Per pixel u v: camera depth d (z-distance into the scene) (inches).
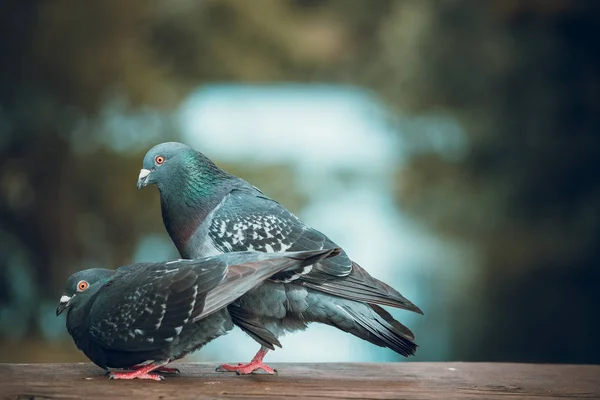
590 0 636.1
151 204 560.1
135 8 580.1
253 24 672.4
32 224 571.2
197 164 232.7
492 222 632.4
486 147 647.1
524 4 653.9
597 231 608.4
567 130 641.0
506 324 609.6
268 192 606.5
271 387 185.9
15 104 565.9
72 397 172.2
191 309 183.8
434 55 668.1
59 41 566.3
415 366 221.6
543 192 634.2
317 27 803.4
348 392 182.7
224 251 227.5
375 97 705.6
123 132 575.8
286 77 776.3
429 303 613.3
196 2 634.2
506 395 186.4
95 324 188.1
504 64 649.6
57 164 568.7
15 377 192.2
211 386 185.3
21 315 561.3
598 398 185.2
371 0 794.2
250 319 196.7
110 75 571.2
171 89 587.5
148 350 187.9
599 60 643.5
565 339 607.5
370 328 212.7
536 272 610.2
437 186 658.8
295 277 212.2
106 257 571.5
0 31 565.0
